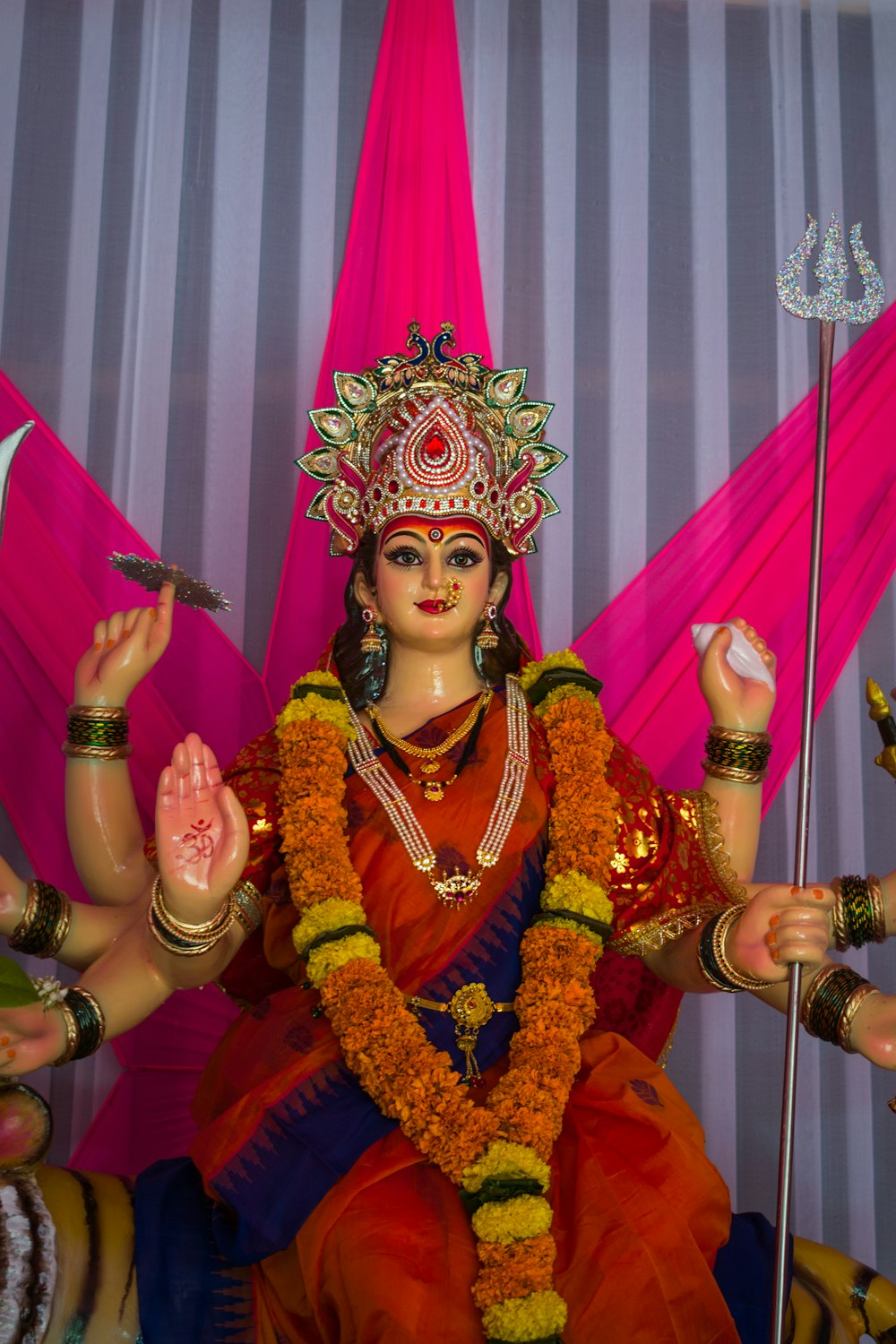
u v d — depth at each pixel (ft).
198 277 11.34
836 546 11.27
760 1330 6.98
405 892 7.72
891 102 12.09
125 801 8.30
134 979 7.30
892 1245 10.77
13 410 10.76
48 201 11.25
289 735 8.18
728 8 12.15
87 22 11.51
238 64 11.62
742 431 11.60
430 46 11.55
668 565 11.23
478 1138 6.85
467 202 11.32
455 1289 6.41
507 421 9.05
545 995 7.44
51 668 10.34
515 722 8.43
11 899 7.48
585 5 12.04
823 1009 7.53
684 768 10.80
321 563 10.91
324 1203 6.86
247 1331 6.81
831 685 11.00
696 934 7.77
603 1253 6.55
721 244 11.83
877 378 11.59
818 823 11.08
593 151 11.87
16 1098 7.04
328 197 11.51
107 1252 6.88
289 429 11.23
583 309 11.65
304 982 7.69
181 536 11.00
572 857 7.82
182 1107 10.14
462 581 8.55
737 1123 10.75
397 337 11.05
